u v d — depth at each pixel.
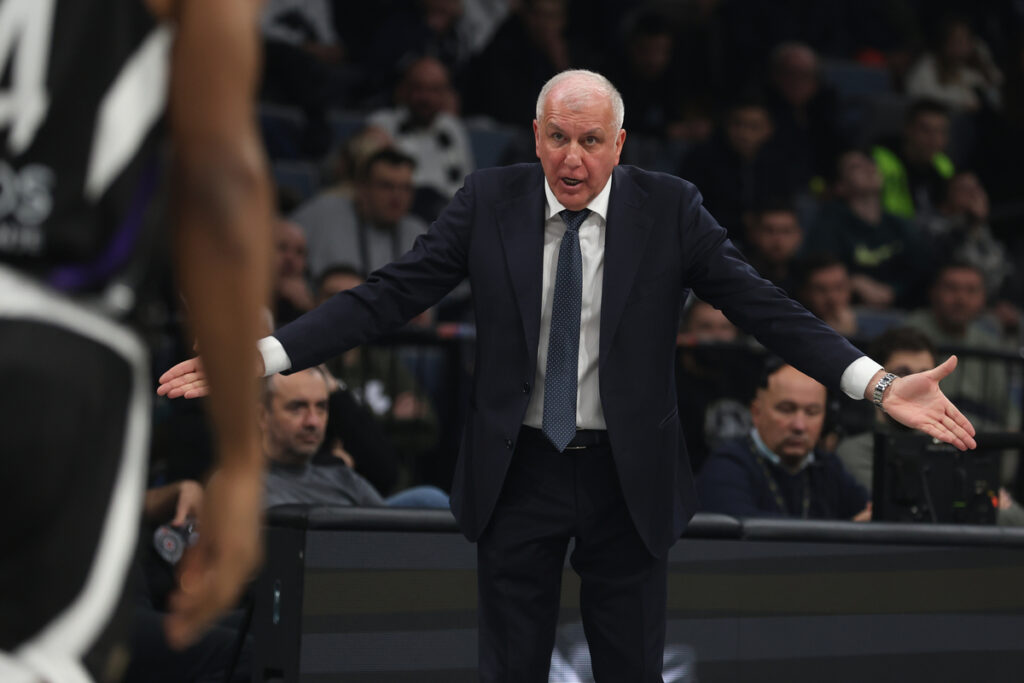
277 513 11.69
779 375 15.95
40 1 4.20
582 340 9.45
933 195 32.72
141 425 4.23
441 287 9.74
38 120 4.13
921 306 29.75
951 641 13.03
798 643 12.66
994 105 36.72
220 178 4.00
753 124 30.27
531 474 9.46
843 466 16.77
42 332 4.04
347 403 17.25
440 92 27.73
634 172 9.77
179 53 4.04
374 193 24.12
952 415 8.91
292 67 29.62
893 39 40.03
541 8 31.64
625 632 9.57
